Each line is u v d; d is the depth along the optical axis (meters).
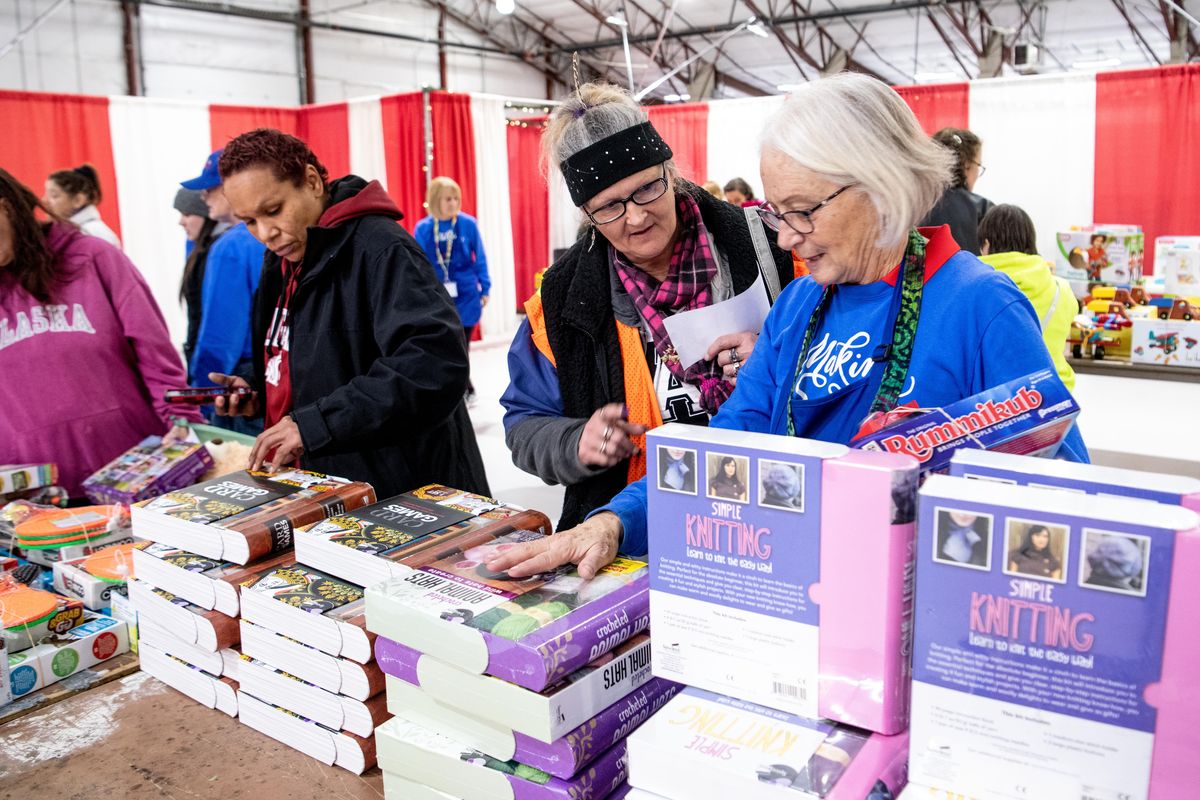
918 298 1.01
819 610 0.74
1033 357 0.95
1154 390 4.53
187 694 1.34
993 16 12.30
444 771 0.94
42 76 9.86
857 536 0.71
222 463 2.00
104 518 1.75
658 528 0.82
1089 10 11.84
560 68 15.61
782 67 15.06
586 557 1.04
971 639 0.65
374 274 1.77
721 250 1.51
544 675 0.85
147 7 10.59
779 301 1.22
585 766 0.89
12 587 1.49
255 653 1.21
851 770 0.70
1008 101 6.29
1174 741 0.59
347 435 1.65
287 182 1.74
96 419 2.17
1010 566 0.63
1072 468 0.70
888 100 0.93
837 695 0.75
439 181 6.52
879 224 0.95
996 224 3.23
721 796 0.72
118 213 7.82
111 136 7.72
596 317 1.51
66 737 1.23
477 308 6.79
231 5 11.27
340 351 1.84
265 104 11.87
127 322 2.19
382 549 1.19
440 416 1.76
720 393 1.44
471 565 1.08
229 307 3.21
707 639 0.81
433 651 0.93
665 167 1.41
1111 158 6.10
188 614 1.27
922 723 0.68
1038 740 0.63
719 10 13.09
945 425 0.80
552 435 1.49
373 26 12.84
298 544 1.27
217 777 1.12
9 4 9.53
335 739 1.12
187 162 8.09
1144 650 0.59
